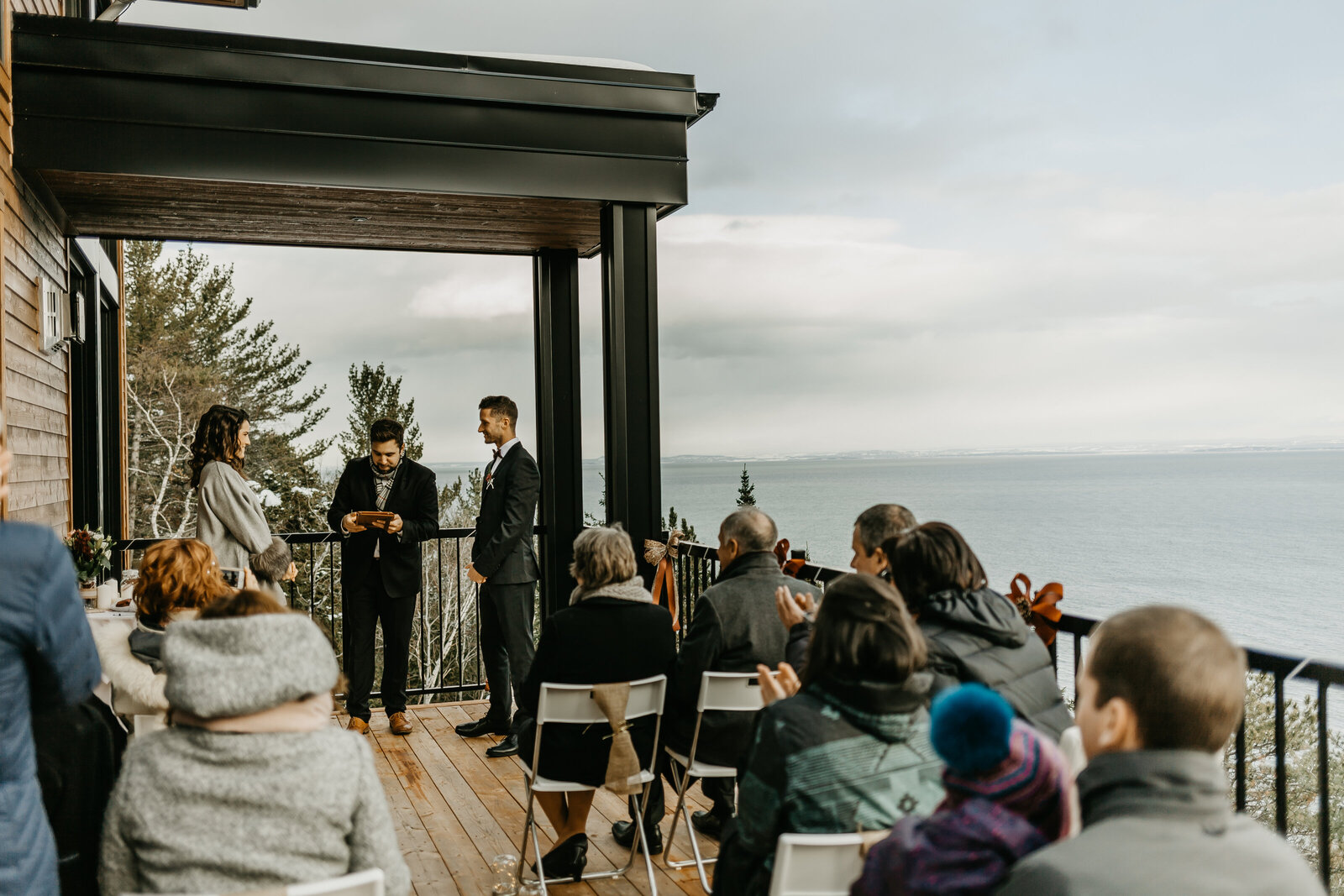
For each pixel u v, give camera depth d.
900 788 1.80
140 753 1.56
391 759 4.54
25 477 4.41
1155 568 111.38
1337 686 2.06
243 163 4.18
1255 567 108.19
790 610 2.58
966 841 1.27
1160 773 1.10
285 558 4.29
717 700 3.07
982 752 1.27
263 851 1.51
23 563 1.70
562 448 5.83
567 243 5.74
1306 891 1.07
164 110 4.07
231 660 1.52
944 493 170.62
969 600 2.24
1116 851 1.07
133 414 34.81
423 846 3.52
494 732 4.90
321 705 1.61
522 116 4.57
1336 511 147.75
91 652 1.84
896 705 1.80
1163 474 168.25
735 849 2.01
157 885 1.50
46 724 2.19
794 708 1.84
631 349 4.78
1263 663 2.24
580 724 3.07
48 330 4.80
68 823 2.22
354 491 5.00
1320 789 2.10
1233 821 1.11
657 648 3.19
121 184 4.29
